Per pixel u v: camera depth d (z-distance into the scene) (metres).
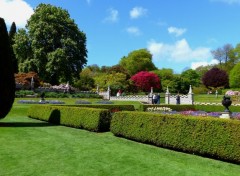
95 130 15.05
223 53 99.81
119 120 13.62
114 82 66.50
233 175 8.05
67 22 55.88
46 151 10.48
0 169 8.33
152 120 11.91
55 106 18.89
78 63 55.44
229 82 80.69
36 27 53.81
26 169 8.38
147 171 8.27
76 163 9.01
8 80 15.89
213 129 9.70
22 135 13.47
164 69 93.44
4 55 15.77
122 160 9.37
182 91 82.38
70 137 13.37
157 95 40.50
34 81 51.38
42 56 52.44
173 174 8.03
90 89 67.62
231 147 9.15
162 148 11.38
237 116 18.36
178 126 10.83
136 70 101.88
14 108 25.92
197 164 9.10
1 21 15.81
